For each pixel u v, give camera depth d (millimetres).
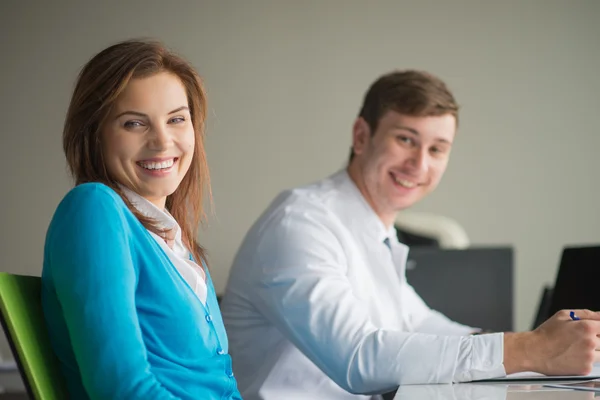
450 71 5867
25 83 5637
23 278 1283
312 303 1959
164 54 1453
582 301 2219
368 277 2229
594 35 5887
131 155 1413
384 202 2375
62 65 5648
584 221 5910
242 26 5777
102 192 1301
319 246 2070
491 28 5879
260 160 5805
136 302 1333
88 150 1420
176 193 1610
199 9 5750
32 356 1205
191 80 1503
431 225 4598
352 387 1828
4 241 5617
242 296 2168
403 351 1763
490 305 3426
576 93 5910
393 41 5844
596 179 5910
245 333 2170
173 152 1442
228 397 1456
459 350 1713
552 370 1667
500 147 5898
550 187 5910
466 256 3428
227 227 5770
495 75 5883
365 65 5832
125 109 1404
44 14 5645
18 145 5625
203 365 1391
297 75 5809
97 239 1243
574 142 5914
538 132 5914
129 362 1205
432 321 2674
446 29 5863
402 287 2613
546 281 5898
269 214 2209
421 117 2322
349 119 5824
